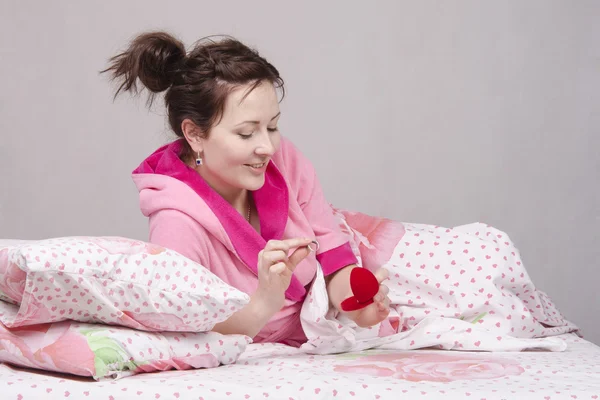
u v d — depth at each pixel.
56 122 4.48
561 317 2.74
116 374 1.83
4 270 1.86
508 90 4.51
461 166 4.54
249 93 2.18
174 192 2.24
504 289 2.57
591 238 4.56
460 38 4.49
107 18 4.44
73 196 4.51
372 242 2.71
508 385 1.82
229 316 1.99
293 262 2.13
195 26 4.46
